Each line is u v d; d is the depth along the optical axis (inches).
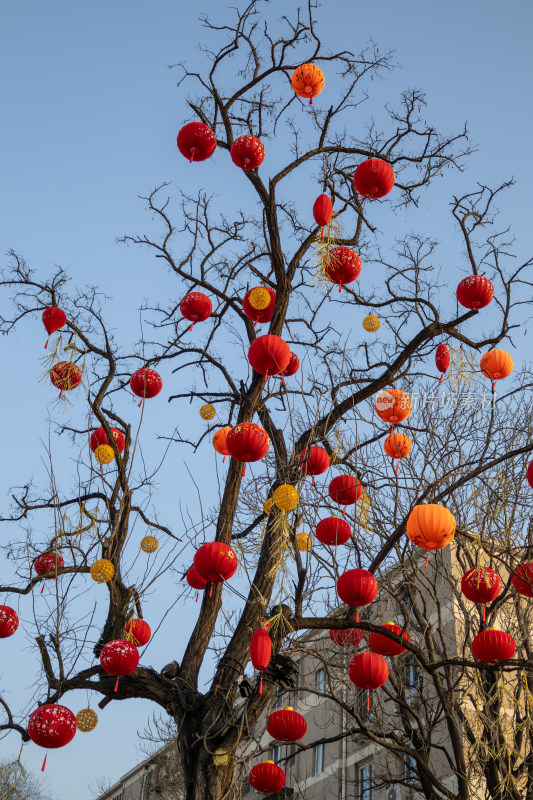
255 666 290.4
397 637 344.2
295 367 409.4
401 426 427.8
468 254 447.8
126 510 383.2
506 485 443.2
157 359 471.2
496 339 418.9
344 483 354.9
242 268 487.5
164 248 483.8
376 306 451.8
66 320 398.0
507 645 334.3
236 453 318.7
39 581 374.9
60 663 338.6
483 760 511.2
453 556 657.0
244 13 451.5
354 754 837.2
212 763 331.0
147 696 350.0
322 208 354.3
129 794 1020.5
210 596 337.7
